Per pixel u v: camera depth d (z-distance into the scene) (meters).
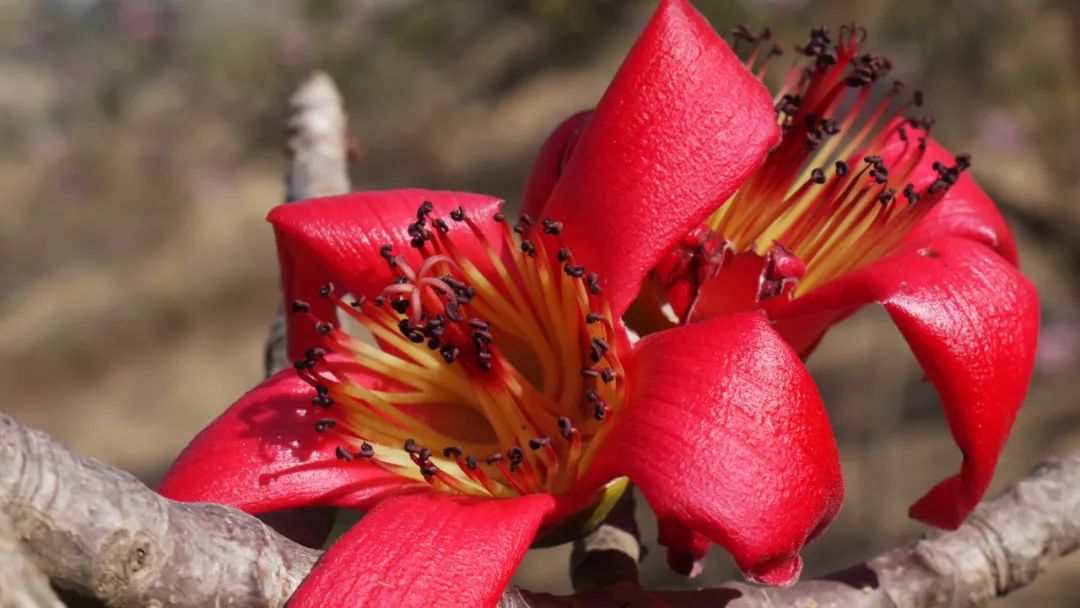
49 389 2.53
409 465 0.46
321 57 2.18
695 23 0.46
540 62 2.55
